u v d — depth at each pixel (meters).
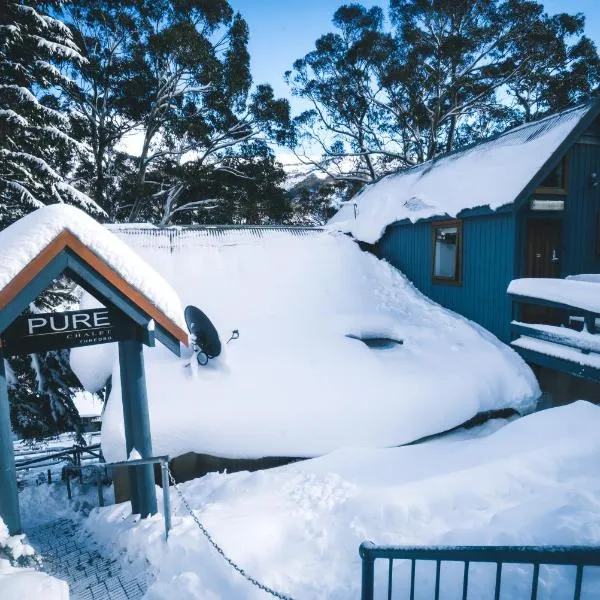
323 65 29.44
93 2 22.56
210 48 24.64
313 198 32.44
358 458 6.41
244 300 10.48
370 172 30.78
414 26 28.19
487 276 10.12
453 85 27.62
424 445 6.90
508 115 28.38
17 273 3.86
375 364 8.17
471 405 7.79
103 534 5.30
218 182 27.25
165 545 4.54
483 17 27.62
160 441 6.49
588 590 2.94
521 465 5.07
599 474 4.84
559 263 9.79
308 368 7.86
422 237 12.44
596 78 26.56
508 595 3.08
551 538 3.42
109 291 4.44
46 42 10.62
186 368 7.58
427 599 3.28
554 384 8.88
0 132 9.66
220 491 5.87
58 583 3.52
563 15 26.45
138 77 23.47
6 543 4.07
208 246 12.52
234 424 6.78
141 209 26.98
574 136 8.79
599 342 7.27
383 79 28.25
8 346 4.23
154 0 23.77
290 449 6.92
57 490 8.06
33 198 9.98
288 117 26.75
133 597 4.01
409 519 4.46
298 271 11.98
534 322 9.84
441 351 9.14
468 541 3.76
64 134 11.16
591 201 9.91
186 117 25.94
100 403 19.59
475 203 9.82
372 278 12.55
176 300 5.02
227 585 3.89
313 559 4.15
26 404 10.56
